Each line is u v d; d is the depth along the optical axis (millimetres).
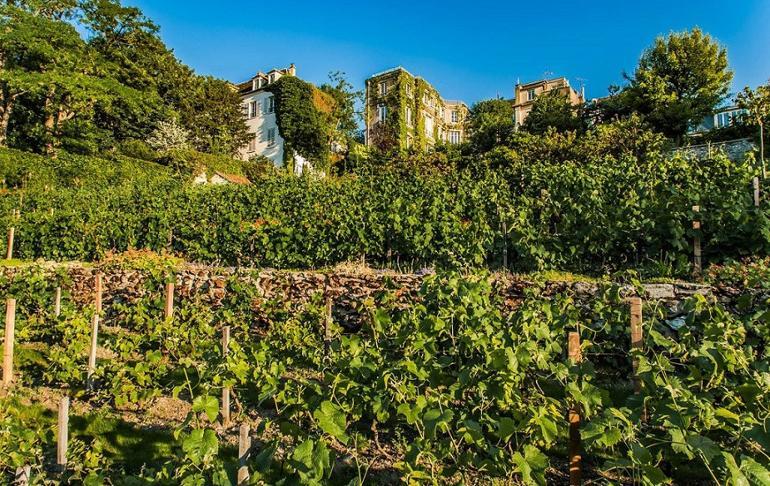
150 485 2469
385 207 9594
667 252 6391
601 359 4883
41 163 19469
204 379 4324
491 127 24406
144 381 4355
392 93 33812
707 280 5672
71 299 7996
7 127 21969
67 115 22781
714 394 3162
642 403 2895
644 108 21156
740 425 2369
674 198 6676
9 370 4871
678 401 2475
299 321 6082
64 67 21375
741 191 6715
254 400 4398
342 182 15055
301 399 3547
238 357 4258
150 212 12336
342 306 7027
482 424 3148
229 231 10148
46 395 4531
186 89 32969
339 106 34156
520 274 7055
